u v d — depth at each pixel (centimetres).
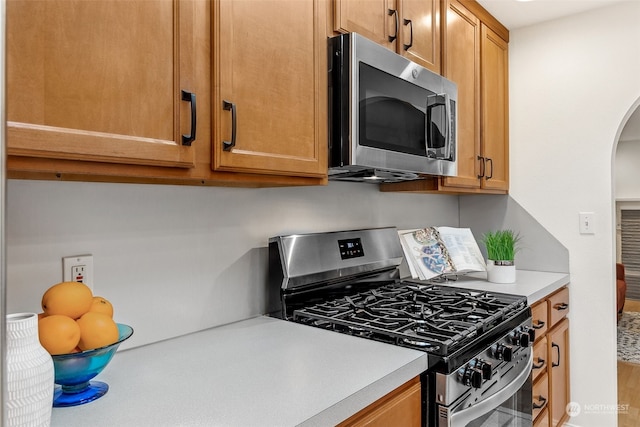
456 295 180
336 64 135
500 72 246
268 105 113
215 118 100
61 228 104
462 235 236
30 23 71
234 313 146
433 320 139
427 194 253
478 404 122
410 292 183
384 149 145
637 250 687
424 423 113
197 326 134
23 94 70
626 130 568
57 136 74
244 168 107
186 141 93
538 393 194
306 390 90
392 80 149
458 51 201
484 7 223
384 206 219
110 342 86
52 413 80
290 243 154
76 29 77
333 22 136
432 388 112
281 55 117
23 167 73
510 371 147
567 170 238
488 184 230
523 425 161
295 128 121
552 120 242
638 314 587
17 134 69
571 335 239
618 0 217
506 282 213
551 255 245
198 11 98
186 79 94
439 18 189
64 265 105
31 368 66
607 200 227
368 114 138
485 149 227
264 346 119
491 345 132
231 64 104
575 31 234
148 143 87
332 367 103
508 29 252
